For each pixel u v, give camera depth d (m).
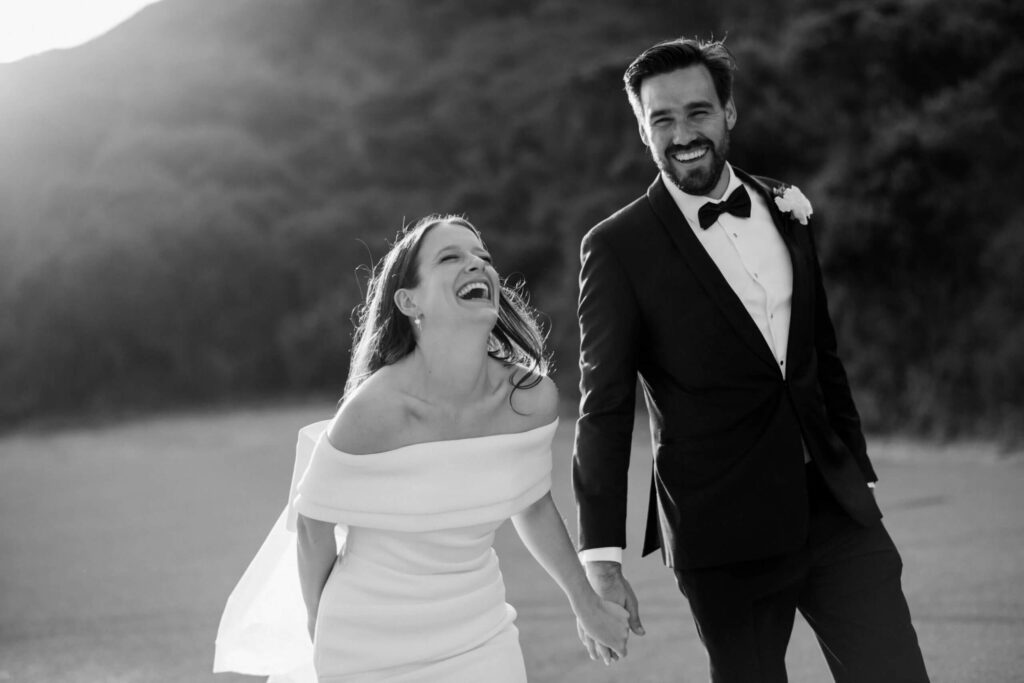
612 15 31.00
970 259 15.03
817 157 17.16
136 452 18.22
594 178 21.55
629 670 5.33
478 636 3.15
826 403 3.63
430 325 3.10
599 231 3.55
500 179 24.27
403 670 3.11
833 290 15.40
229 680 5.59
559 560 3.40
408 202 26.48
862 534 3.34
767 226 3.54
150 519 11.33
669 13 30.19
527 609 6.82
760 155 17.34
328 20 37.50
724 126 3.49
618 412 3.42
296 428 19.78
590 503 3.38
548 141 22.80
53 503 12.91
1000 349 14.09
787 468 3.32
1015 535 7.57
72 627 6.96
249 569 3.57
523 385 3.26
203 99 31.42
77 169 29.53
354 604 3.11
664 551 3.47
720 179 3.56
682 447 3.38
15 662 6.12
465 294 3.11
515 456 3.18
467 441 3.09
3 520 11.84
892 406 14.09
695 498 3.34
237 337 25.30
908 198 15.41
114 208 26.56
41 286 25.14
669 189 3.56
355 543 3.17
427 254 3.15
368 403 3.07
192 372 24.86
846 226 15.36
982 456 11.91
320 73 35.28
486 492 3.12
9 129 29.89
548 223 21.94
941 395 13.89
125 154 28.67
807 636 5.83
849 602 3.28
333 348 24.72
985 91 16.25
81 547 9.98
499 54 30.94
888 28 17.33
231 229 26.06
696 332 3.37
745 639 3.32
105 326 24.97
